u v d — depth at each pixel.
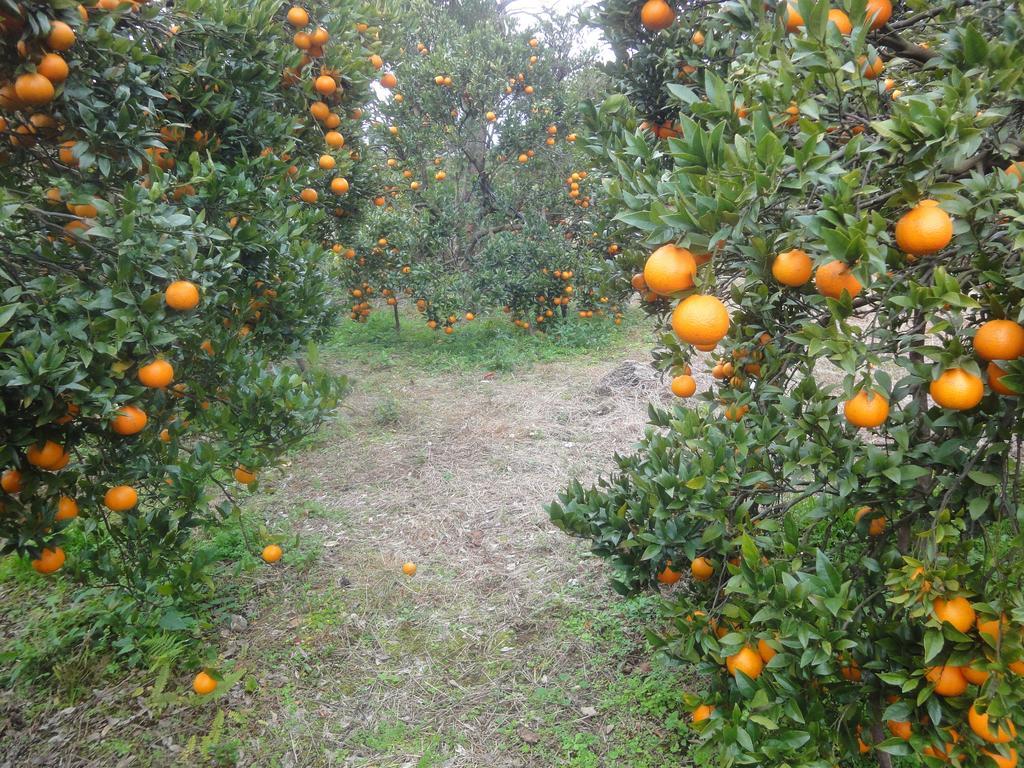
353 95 4.56
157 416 3.12
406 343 11.53
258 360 3.86
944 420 2.06
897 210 1.80
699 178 1.56
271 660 3.92
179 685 3.73
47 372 2.24
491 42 11.58
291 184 4.29
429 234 11.46
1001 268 1.75
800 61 1.76
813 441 2.30
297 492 6.04
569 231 12.54
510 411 7.91
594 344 10.88
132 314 2.59
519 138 11.92
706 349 2.12
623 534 2.89
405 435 7.31
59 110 2.83
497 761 3.23
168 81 3.55
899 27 2.14
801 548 2.26
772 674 2.12
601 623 4.09
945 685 1.88
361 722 3.50
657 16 2.51
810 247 1.65
